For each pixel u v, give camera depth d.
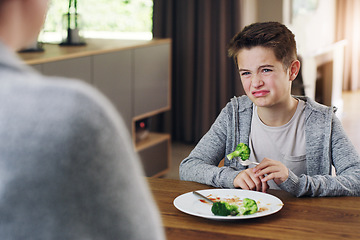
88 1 5.56
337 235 1.18
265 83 1.63
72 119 0.52
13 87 0.53
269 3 4.96
